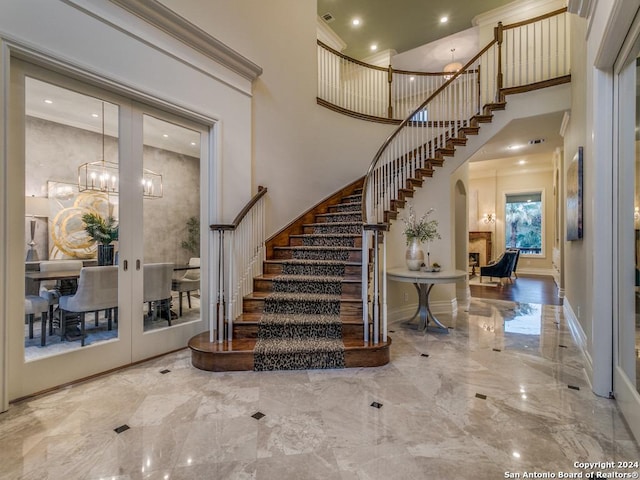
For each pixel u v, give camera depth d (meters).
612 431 1.89
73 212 2.61
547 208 10.16
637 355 1.91
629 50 1.93
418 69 8.55
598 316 2.32
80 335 2.62
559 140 5.79
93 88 2.69
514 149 6.39
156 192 3.17
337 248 4.10
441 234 4.95
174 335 3.29
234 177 3.80
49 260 2.46
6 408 2.12
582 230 3.21
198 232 3.53
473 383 2.54
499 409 2.14
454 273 3.95
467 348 3.39
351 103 6.10
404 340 3.67
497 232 10.84
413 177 4.83
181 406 2.19
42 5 2.30
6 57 2.14
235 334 3.16
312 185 5.21
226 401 2.26
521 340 3.67
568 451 1.71
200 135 3.55
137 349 2.99
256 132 4.21
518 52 5.12
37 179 2.40
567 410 2.13
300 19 5.02
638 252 1.94
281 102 4.62
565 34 4.66
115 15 2.72
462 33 6.96
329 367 2.84
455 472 1.56
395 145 4.66
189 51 3.31
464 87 5.40
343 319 3.23
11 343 2.23
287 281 3.71
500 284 8.08
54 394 2.36
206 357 2.80
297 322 3.14
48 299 2.45
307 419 2.03
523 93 4.72
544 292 6.93
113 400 2.28
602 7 2.06
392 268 4.46
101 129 2.79
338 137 5.67
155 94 3.01
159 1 3.10
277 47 4.57
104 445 1.77
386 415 2.07
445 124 5.20
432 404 2.21
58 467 1.60
